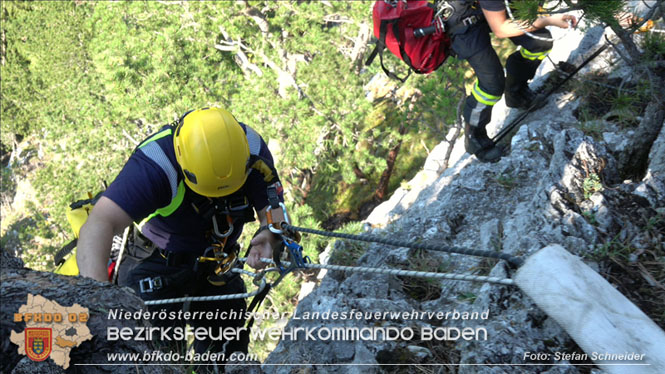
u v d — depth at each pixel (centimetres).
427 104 1009
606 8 267
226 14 1366
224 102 1360
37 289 142
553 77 463
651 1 435
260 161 230
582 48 472
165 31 1323
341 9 1505
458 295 281
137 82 1332
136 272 259
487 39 372
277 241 235
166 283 255
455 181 415
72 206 264
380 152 1706
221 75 1373
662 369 166
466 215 359
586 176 292
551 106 443
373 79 1920
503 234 312
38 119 2597
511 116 477
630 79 415
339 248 372
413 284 303
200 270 256
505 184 372
